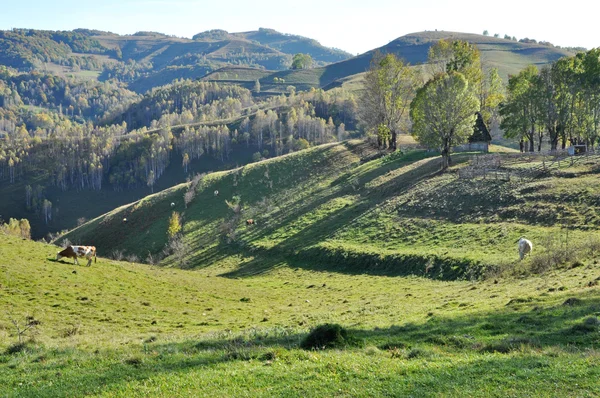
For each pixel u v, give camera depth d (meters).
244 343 24.00
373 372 17.14
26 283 44.00
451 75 92.19
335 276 65.31
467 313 29.47
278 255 82.69
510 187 73.44
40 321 35.09
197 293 52.97
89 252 55.12
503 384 15.33
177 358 21.16
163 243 113.25
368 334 25.94
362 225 80.94
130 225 130.50
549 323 23.89
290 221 98.44
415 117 103.25
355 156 135.88
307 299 51.66
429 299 41.06
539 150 104.88
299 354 20.06
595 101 94.62
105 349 24.86
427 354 19.72
